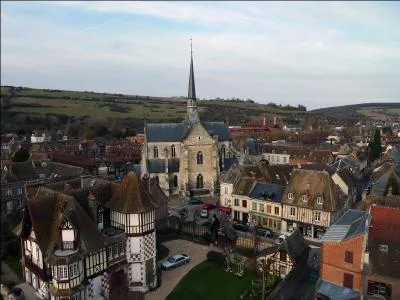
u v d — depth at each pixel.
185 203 88.50
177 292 47.81
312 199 64.94
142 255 47.25
